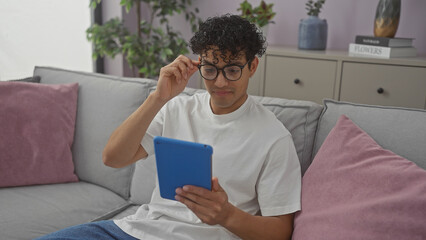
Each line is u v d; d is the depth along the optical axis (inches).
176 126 48.2
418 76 79.3
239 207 44.5
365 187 39.3
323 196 41.2
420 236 34.8
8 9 99.0
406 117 45.1
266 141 43.8
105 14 123.7
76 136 66.7
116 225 45.1
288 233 42.2
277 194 42.1
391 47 84.4
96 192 61.9
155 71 110.7
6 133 61.3
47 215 54.1
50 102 64.9
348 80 86.4
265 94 97.5
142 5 127.1
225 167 44.5
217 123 46.3
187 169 36.7
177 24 126.1
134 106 63.6
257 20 96.5
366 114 47.2
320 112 51.0
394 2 84.4
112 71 127.6
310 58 89.8
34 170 62.1
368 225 36.7
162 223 43.7
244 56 41.9
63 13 112.7
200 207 38.4
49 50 110.9
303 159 49.7
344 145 43.6
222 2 116.0
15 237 49.3
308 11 104.8
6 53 100.4
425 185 36.5
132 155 44.7
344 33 102.6
